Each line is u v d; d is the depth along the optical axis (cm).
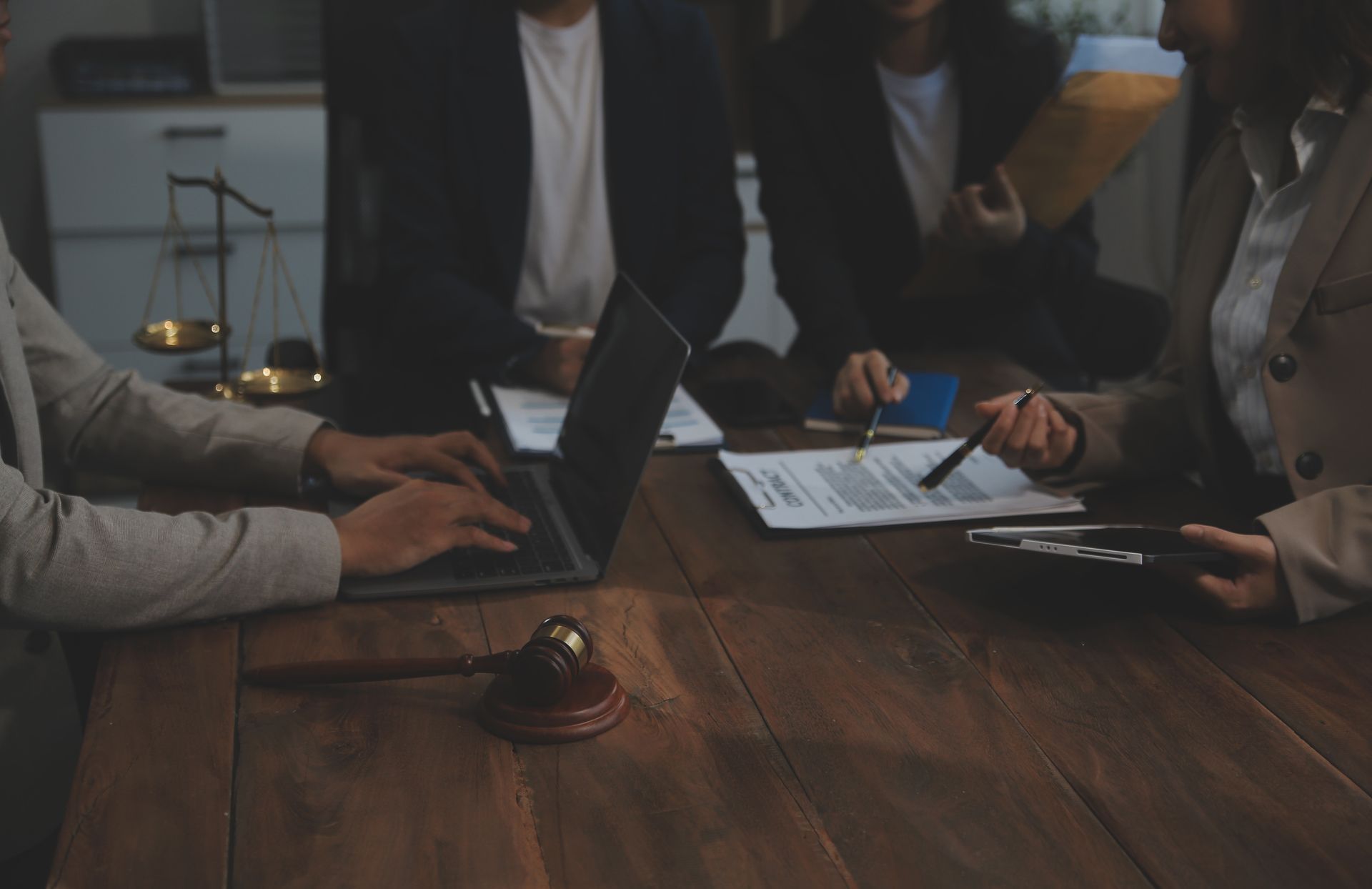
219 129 342
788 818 78
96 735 86
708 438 152
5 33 112
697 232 209
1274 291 114
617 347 132
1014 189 182
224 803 79
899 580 114
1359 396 111
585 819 78
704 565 118
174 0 368
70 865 73
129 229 345
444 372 188
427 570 114
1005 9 201
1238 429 128
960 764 84
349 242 231
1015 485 137
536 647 87
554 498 133
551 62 206
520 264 204
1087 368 247
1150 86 167
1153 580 114
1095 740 87
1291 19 108
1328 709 91
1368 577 101
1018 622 106
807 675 97
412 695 93
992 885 72
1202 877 72
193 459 134
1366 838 76
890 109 205
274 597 105
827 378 181
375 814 78
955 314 212
